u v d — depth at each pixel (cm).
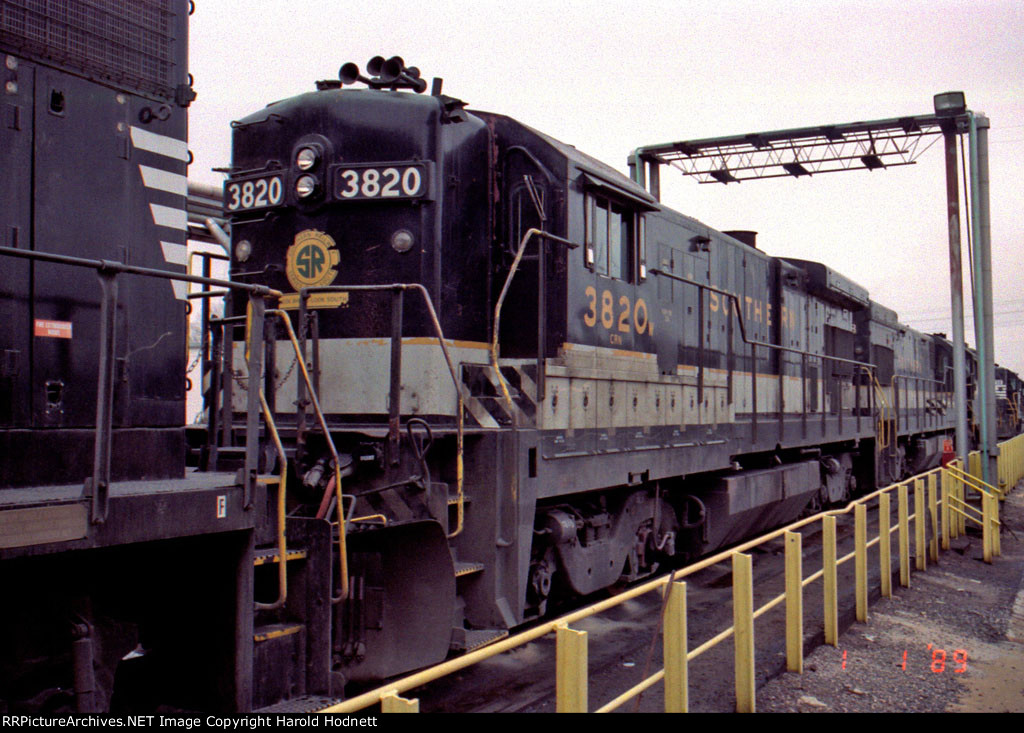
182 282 455
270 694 424
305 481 539
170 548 415
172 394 441
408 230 631
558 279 679
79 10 418
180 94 460
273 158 663
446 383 628
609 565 776
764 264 1254
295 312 652
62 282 403
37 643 355
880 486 1716
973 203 1486
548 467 639
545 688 597
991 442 1516
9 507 305
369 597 507
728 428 1010
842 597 895
